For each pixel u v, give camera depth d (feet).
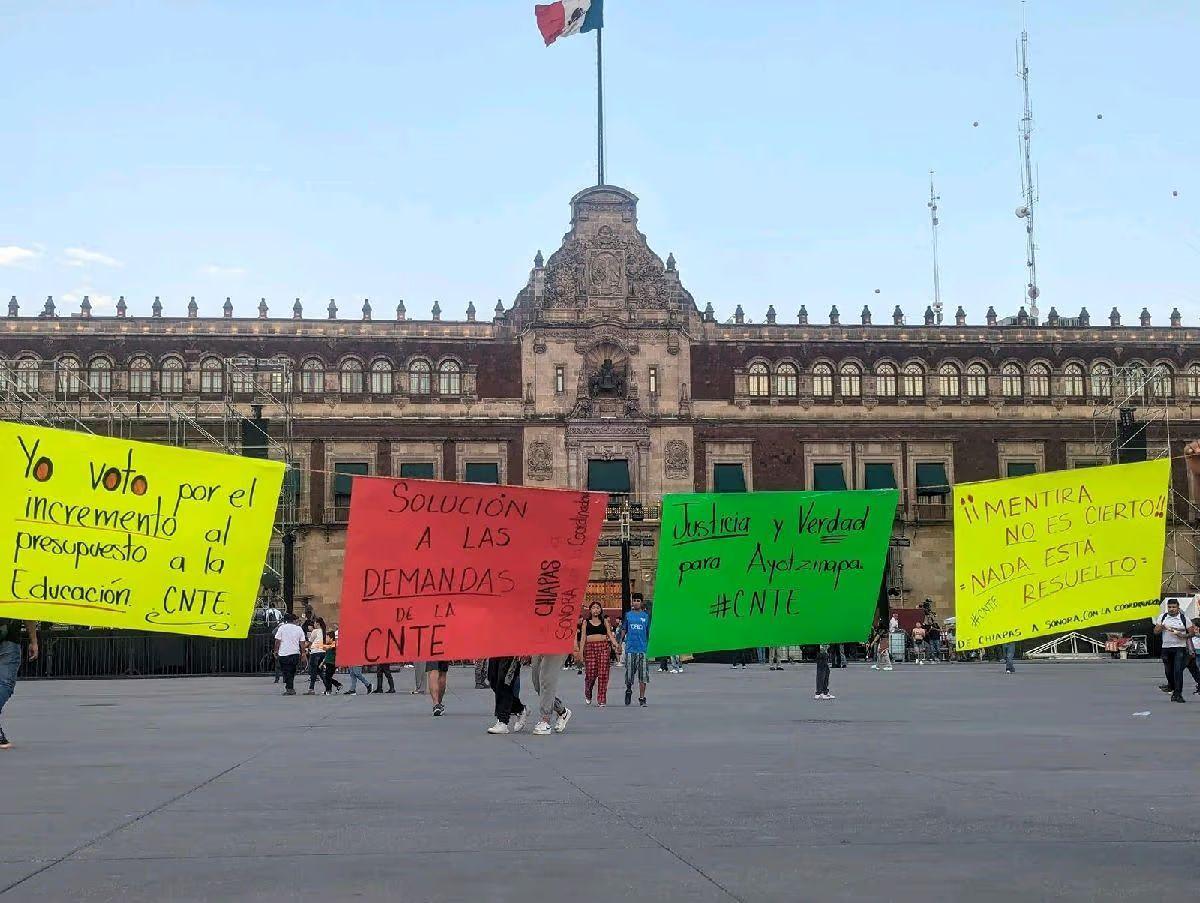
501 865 44.68
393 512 88.53
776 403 361.51
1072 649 316.19
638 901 38.93
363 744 89.86
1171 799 59.31
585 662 137.39
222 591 81.30
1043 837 49.47
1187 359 373.61
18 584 79.00
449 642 89.35
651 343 359.05
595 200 361.92
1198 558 362.53
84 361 345.10
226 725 108.37
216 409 346.95
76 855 46.96
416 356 355.56
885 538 95.81
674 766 73.97
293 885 41.60
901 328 367.04
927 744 85.81
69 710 129.39
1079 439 369.30
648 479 355.97
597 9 357.61
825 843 48.44
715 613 94.43
